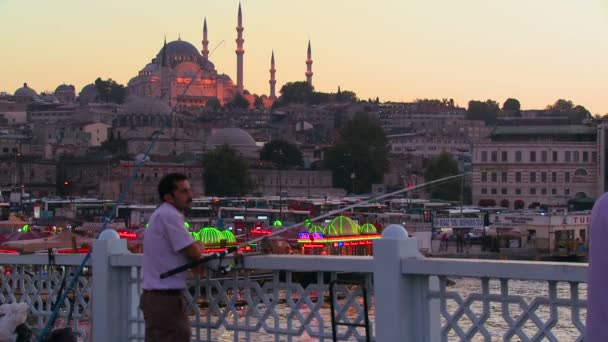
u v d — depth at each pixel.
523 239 132.25
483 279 11.41
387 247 11.85
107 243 14.75
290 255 12.88
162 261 12.76
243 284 13.45
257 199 168.75
